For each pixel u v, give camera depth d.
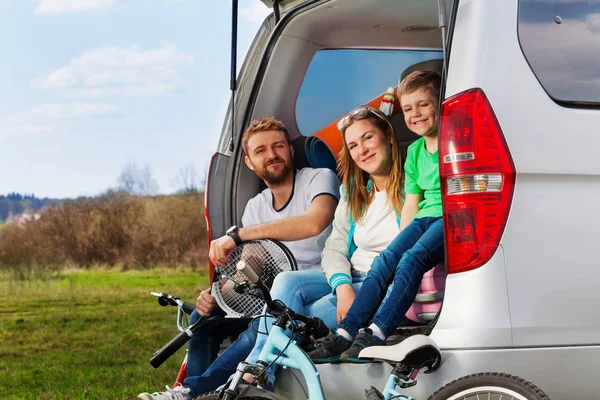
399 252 4.19
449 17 3.75
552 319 3.57
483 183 3.54
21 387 13.80
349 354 3.87
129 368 14.66
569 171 3.60
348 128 4.60
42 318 23.16
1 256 29.22
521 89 3.60
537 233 3.56
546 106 3.62
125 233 30.50
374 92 5.31
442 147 3.62
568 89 3.68
